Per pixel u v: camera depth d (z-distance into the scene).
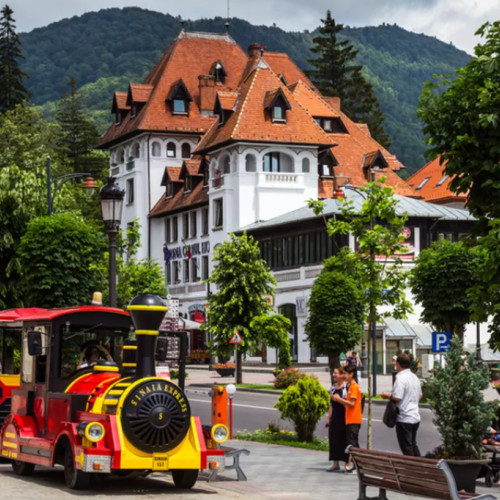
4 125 90.56
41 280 37.00
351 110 129.50
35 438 18.83
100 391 17.56
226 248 59.78
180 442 17.41
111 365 18.50
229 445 27.11
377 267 21.78
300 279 76.00
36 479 19.42
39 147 91.12
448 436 16.59
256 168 83.81
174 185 97.38
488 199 16.16
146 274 60.16
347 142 93.19
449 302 51.91
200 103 101.62
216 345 59.38
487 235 15.84
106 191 24.20
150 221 100.12
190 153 101.12
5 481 19.00
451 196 103.44
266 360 80.31
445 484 12.98
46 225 37.19
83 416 17.61
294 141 84.19
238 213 83.56
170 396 17.23
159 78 105.06
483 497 12.59
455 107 16.19
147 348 17.39
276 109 85.06
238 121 84.00
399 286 21.97
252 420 36.69
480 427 16.55
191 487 18.06
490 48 16.17
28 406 19.48
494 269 15.86
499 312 16.48
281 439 28.72
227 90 103.56
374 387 46.09
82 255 37.69
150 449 17.06
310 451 25.50
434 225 75.69
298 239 77.25
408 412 18.52
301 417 27.80
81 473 17.39
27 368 19.72
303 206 84.50
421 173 114.00
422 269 52.72
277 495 17.20
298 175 84.56
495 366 61.72
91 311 18.98
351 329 53.12
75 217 38.47
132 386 17.08
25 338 19.83
